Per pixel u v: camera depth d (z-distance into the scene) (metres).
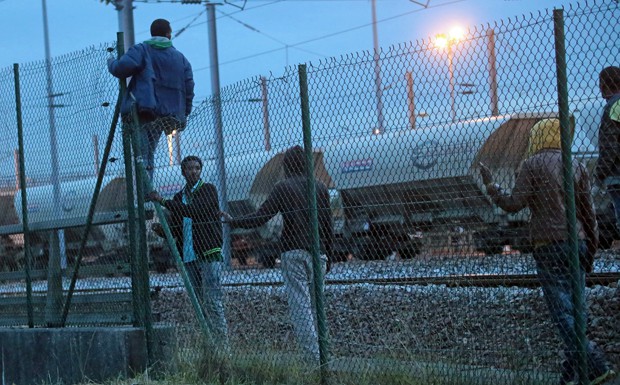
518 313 9.40
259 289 11.78
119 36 12.38
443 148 9.88
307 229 10.38
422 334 10.35
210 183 11.51
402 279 10.57
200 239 11.55
